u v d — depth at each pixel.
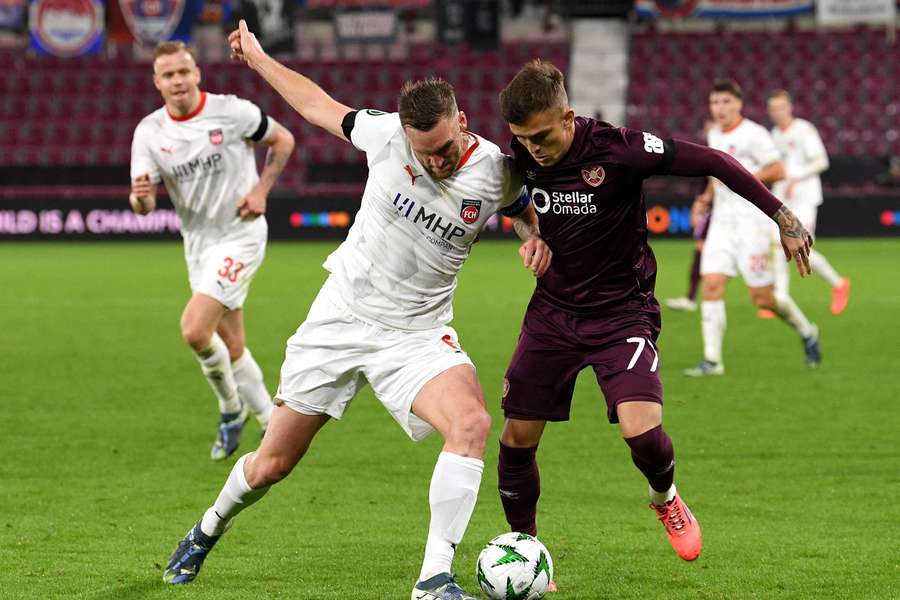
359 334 14.36
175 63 22.75
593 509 19.08
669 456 14.79
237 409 22.78
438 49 94.94
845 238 78.31
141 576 15.43
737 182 14.47
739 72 93.25
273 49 90.75
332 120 14.51
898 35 94.38
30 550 16.66
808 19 96.50
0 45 96.50
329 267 14.82
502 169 14.20
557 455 23.06
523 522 15.81
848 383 30.59
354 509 19.12
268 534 17.61
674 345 37.75
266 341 38.16
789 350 36.47
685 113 91.38
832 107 91.12
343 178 84.44
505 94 13.80
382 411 27.97
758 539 17.17
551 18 96.50
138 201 22.89
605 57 94.06
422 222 13.92
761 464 22.08
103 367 33.75
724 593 14.66
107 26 89.25
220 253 23.28
